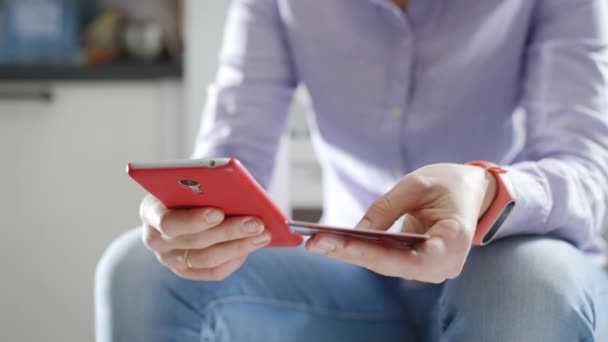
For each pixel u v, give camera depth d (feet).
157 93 7.09
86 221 7.29
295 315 3.55
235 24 4.43
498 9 3.79
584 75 3.60
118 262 3.32
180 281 3.30
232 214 2.67
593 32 3.69
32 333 7.40
